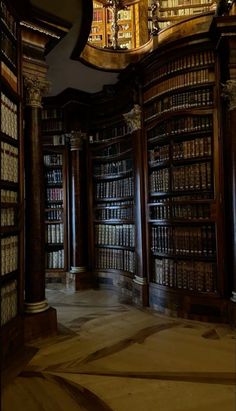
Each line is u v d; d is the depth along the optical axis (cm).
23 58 324
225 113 363
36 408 207
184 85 386
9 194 284
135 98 450
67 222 566
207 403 211
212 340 315
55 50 400
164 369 258
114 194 526
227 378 242
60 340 318
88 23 356
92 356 282
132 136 459
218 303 359
